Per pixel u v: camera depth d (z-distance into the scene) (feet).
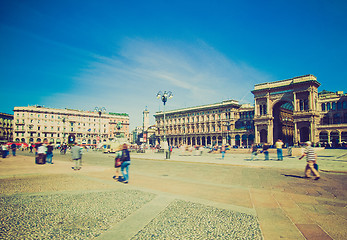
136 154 126.00
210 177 39.04
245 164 61.41
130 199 23.04
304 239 13.89
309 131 204.03
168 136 367.04
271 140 230.68
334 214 18.74
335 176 39.88
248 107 289.74
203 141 320.91
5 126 333.83
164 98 105.91
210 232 14.84
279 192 26.81
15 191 26.58
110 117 385.70
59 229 15.12
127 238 13.76
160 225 16.03
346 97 230.27
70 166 55.98
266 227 15.83
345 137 191.21
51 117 328.70
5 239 13.33
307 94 208.44
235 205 21.16
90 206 20.52
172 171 48.14
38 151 61.31
